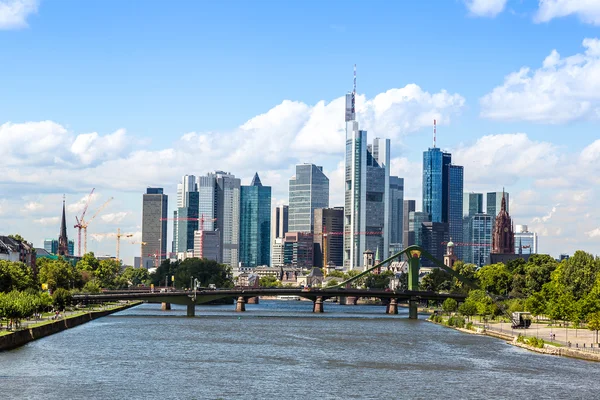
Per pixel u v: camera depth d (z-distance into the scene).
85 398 177.00
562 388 195.62
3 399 173.88
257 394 185.12
